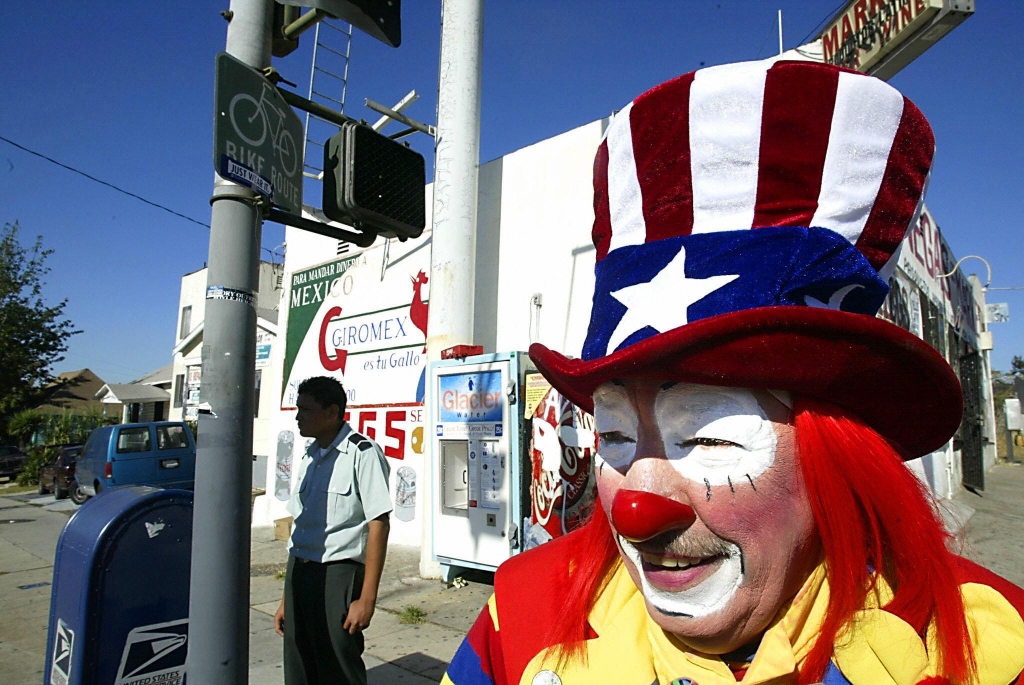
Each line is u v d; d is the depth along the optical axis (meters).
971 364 12.98
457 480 5.97
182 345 18.69
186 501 3.06
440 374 5.87
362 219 2.67
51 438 21.97
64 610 2.90
